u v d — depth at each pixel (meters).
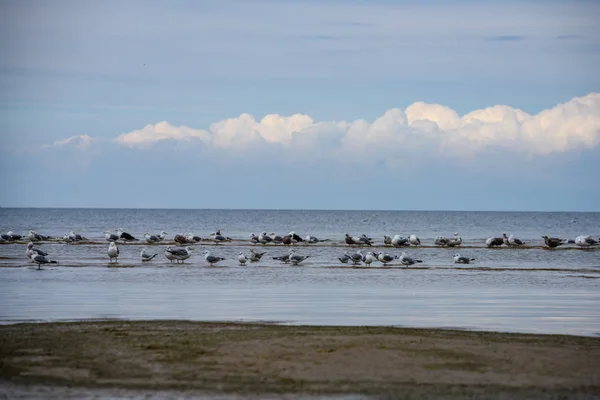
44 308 62.19
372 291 76.69
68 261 108.75
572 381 40.31
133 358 43.97
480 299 70.62
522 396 38.03
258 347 46.34
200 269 99.56
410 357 44.28
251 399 37.34
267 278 89.00
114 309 61.94
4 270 94.62
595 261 120.25
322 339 48.50
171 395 37.84
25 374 40.94
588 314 61.47
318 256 127.25
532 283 85.38
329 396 37.81
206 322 55.41
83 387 38.94
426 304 66.81
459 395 38.09
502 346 47.16
